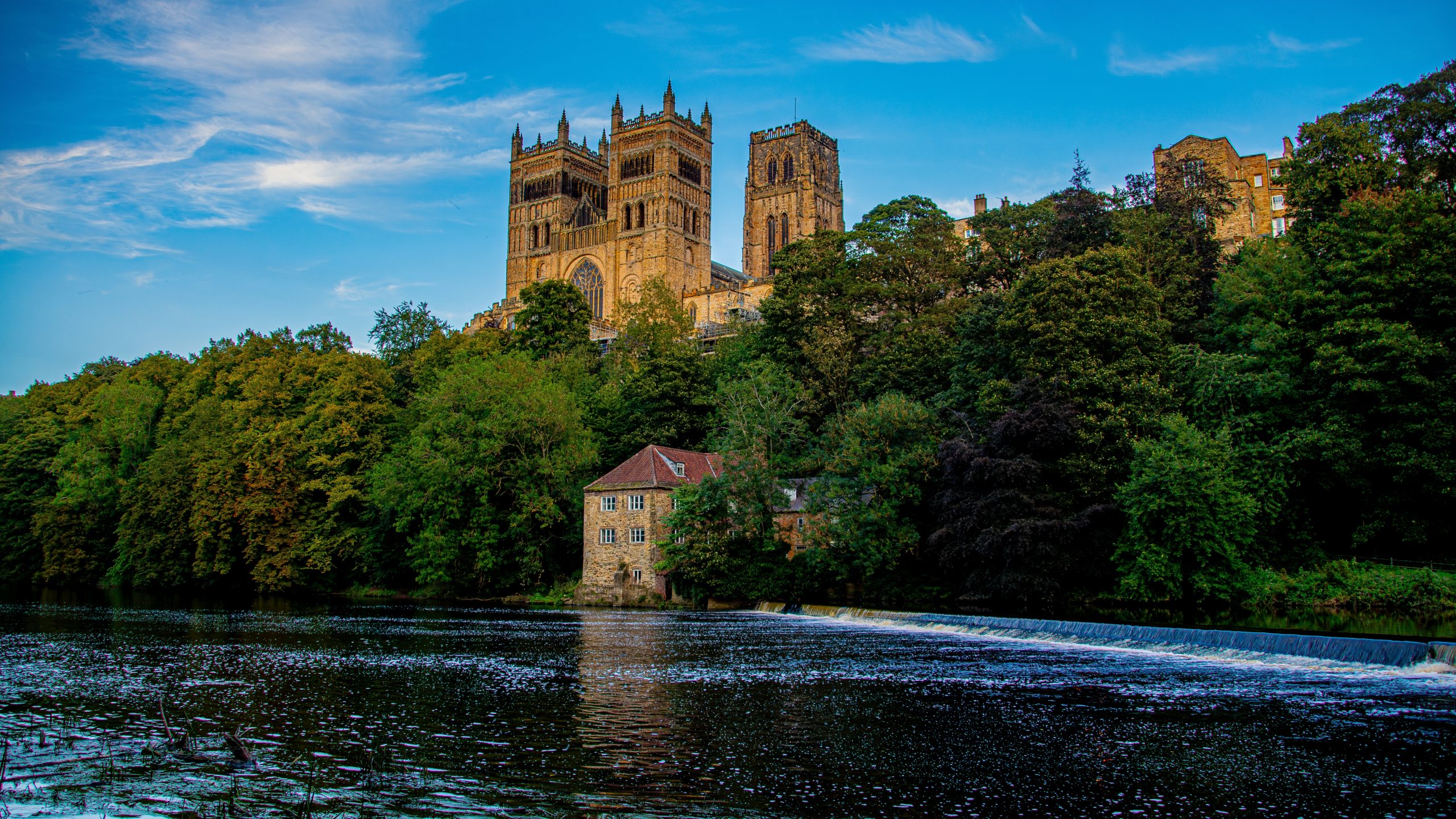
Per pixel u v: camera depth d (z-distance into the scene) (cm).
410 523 9238
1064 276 7119
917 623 6062
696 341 12600
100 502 11212
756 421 7981
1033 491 6569
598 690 3566
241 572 10381
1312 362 6350
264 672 4038
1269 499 6178
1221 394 6544
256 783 2333
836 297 10256
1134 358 6800
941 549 6875
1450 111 7150
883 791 2277
